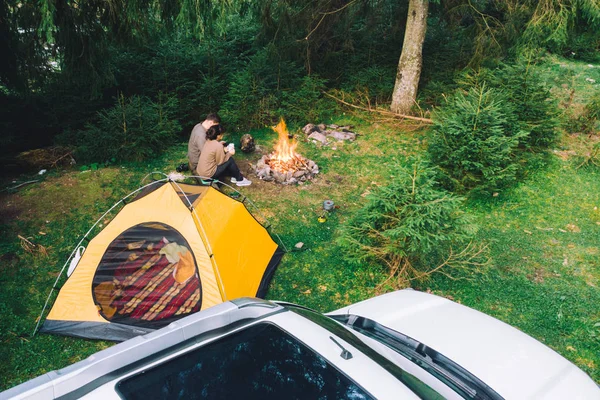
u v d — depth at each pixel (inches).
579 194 288.4
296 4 417.7
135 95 357.7
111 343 170.2
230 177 287.9
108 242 177.8
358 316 139.9
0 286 197.8
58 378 74.3
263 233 223.3
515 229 255.3
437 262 226.4
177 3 303.9
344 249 231.8
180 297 172.7
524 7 360.2
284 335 92.4
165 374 80.6
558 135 326.0
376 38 481.7
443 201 204.4
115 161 319.3
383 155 338.6
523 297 202.2
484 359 116.3
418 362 117.3
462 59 426.6
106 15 306.8
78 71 317.1
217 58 428.8
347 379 79.6
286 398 75.8
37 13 279.0
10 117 341.7
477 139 274.7
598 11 320.2
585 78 497.7
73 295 175.0
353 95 420.8
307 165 311.1
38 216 250.1
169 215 177.0
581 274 219.0
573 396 105.4
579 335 180.1
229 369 82.4
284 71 413.4
